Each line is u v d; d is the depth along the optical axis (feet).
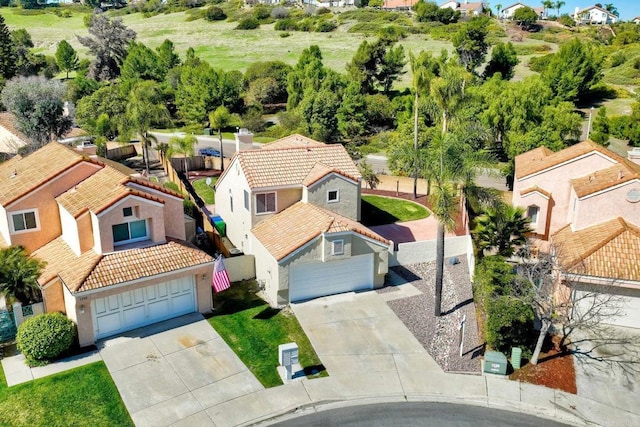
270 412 66.64
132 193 82.74
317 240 89.66
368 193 160.04
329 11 506.48
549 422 66.44
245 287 97.45
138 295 82.64
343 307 91.30
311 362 76.43
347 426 64.69
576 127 185.98
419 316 89.40
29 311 78.95
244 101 281.95
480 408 68.54
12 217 86.94
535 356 77.05
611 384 73.51
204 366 74.90
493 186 173.47
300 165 107.65
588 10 566.36
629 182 94.32
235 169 108.27
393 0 535.60
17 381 70.54
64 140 175.42
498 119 187.32
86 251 83.82
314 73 260.21
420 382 73.05
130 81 272.31
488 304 81.46
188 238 108.78
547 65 307.37
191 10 556.92
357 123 231.30
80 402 67.15
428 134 180.55
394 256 107.86
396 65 284.61
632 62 328.49
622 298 85.81
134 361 75.46
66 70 351.05
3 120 191.42
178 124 265.54
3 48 292.20
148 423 64.08
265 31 457.27
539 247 107.55
